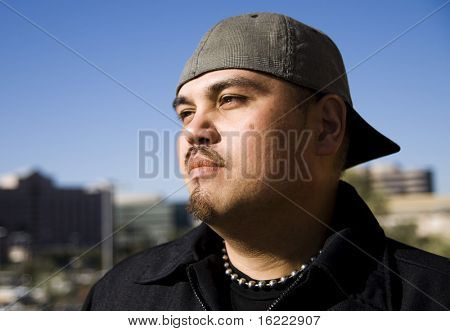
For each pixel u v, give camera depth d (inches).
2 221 3437.5
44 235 3412.9
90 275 928.3
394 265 58.9
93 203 3464.6
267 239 61.7
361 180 506.0
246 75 59.1
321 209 63.9
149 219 2945.4
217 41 61.6
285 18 63.6
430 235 797.2
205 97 60.2
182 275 67.3
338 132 64.1
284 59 60.3
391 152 71.9
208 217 59.4
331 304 58.1
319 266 57.3
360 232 60.8
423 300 54.7
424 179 1772.9
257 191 58.2
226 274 65.5
